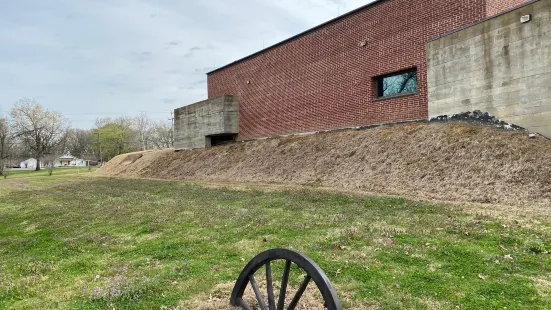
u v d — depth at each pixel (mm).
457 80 9852
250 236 5816
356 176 10539
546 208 6000
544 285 3404
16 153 62312
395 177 9445
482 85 9133
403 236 5137
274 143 16781
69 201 12805
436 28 11055
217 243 5574
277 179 13070
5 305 3818
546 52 7645
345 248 4805
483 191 7293
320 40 15508
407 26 11930
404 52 12008
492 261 4016
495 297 3240
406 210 6738
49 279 4566
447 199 7496
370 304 3262
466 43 9555
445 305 3152
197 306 3432
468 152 8594
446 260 4156
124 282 4117
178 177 19078
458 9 10461
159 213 8555
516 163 7438
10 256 6027
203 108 22828
